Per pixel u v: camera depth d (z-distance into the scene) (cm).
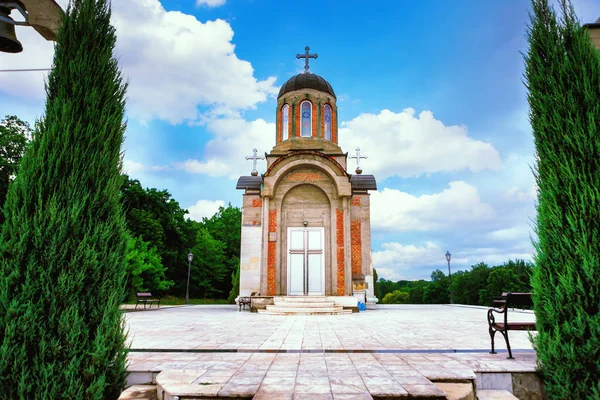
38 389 414
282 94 2500
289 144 2367
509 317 1520
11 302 423
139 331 1000
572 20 553
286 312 1716
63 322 438
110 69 564
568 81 527
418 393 432
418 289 7931
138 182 4816
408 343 781
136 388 522
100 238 491
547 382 509
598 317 449
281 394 432
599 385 434
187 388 462
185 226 5616
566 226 490
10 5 565
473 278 5897
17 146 2805
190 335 915
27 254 445
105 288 486
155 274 4212
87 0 564
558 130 517
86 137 508
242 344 764
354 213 2334
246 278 2319
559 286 488
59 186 479
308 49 2645
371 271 2273
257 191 2448
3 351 409
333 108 2480
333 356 650
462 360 608
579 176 487
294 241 2117
